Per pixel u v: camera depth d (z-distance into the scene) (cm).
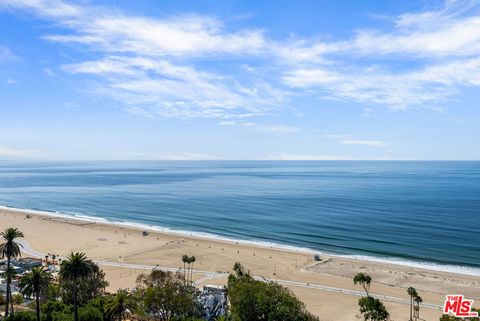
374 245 14450
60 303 7088
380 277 10725
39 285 6147
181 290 6781
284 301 6088
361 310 7525
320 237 15838
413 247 14050
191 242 14925
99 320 6300
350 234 16225
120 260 12231
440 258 12744
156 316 7006
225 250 13638
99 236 15850
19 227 17438
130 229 17450
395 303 8800
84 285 7781
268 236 16262
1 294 8394
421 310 8388
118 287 9719
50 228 17362
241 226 18325
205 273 10962
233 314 6275
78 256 6025
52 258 12375
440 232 16300
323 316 8069
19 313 6297
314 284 10112
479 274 11144
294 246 14675
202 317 7106
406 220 18925
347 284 10125
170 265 11725
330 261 12375
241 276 8625
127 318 7181
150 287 6775
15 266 10625
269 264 11956
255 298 6109
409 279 10538
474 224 17800
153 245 14338
